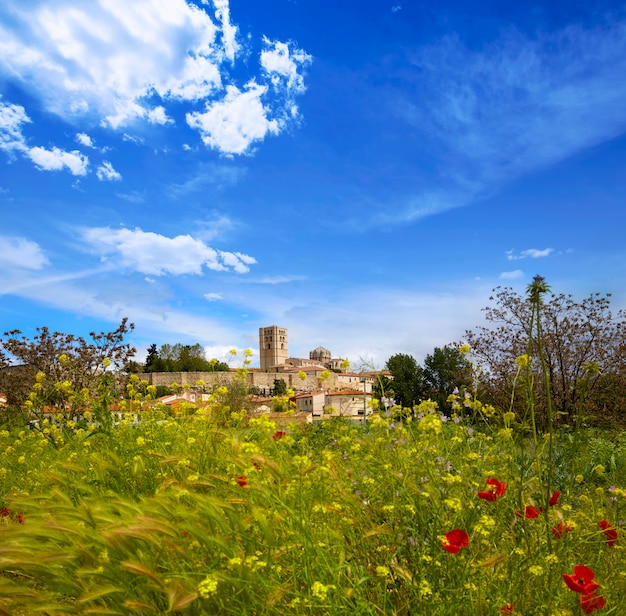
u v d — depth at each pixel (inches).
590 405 367.6
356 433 175.0
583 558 108.7
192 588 72.1
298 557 88.4
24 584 82.5
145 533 73.3
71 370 420.8
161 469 141.0
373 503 119.7
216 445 145.2
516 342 467.8
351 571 89.2
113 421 204.8
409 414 169.3
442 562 91.0
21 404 443.8
